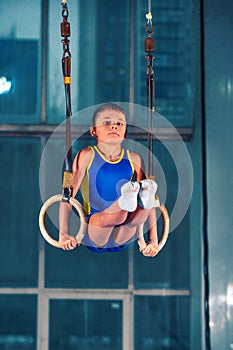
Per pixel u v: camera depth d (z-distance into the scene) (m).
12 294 5.27
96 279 5.30
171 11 5.49
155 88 5.45
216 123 5.23
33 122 5.41
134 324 5.27
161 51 5.48
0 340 5.23
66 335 5.25
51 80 5.43
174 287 5.29
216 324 5.11
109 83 5.44
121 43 5.46
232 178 5.21
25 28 5.45
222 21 5.28
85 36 5.45
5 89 5.42
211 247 5.16
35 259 5.31
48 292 5.27
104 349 5.25
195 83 5.42
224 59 5.27
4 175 5.36
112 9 5.47
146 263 5.31
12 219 5.33
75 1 5.45
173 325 5.27
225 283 5.14
